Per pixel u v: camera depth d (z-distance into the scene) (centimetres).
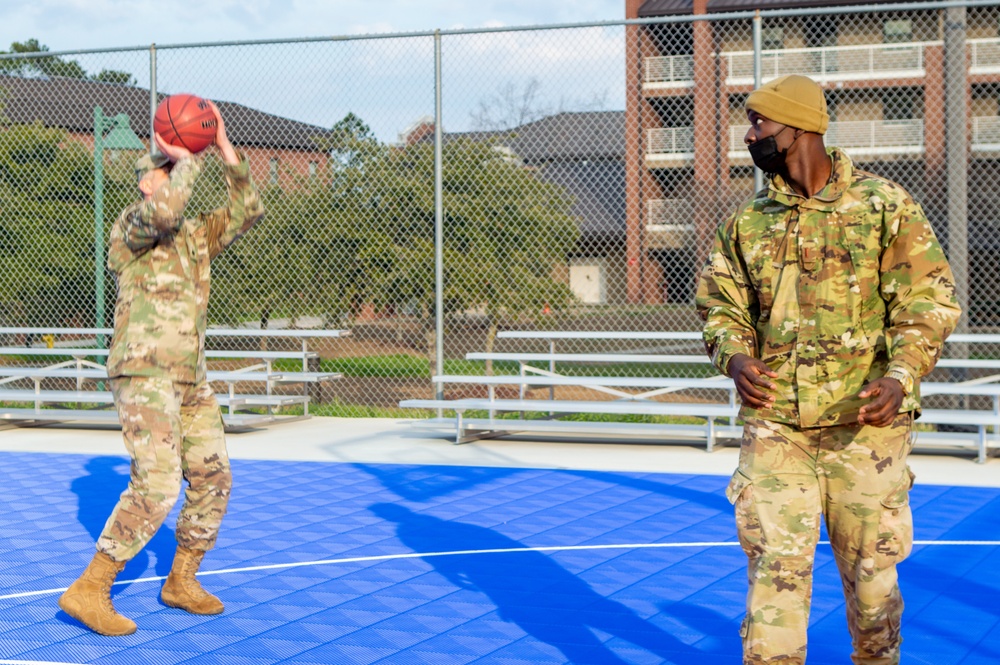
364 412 1206
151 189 451
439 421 1023
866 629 309
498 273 1223
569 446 980
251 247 1234
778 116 299
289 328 1251
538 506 717
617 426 970
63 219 1254
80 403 1346
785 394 304
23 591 523
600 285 1439
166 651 432
